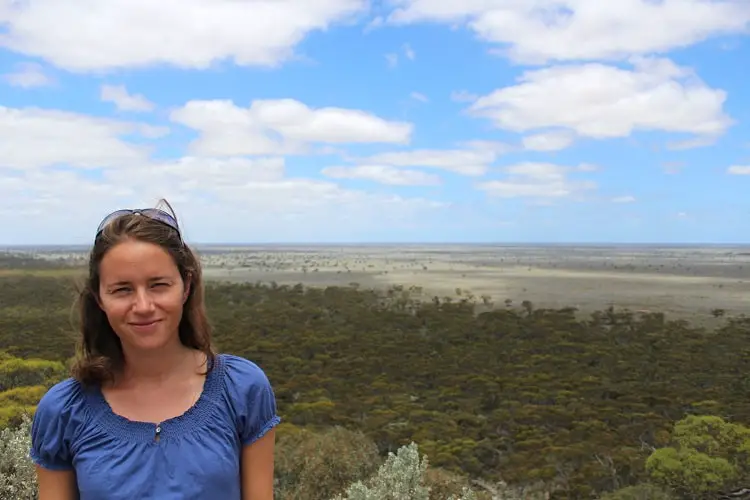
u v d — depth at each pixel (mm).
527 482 17875
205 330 2162
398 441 21438
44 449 1955
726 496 15648
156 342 1950
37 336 37375
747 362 37094
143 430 1919
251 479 2074
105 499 1842
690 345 42062
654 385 30953
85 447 1905
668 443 20141
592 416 24969
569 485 17234
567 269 151250
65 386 2012
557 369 35688
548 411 25312
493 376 33438
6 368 21719
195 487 1878
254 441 2064
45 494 1985
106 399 1984
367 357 38938
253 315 56938
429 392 30828
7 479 5129
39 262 113188
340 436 14141
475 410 27062
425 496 6312
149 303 1930
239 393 2043
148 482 1856
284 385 31047
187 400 2000
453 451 19984
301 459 13008
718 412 25672
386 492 6301
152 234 1974
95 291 2029
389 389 31188
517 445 21188
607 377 33156
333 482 12391
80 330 2061
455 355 39281
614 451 19422
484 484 17391
